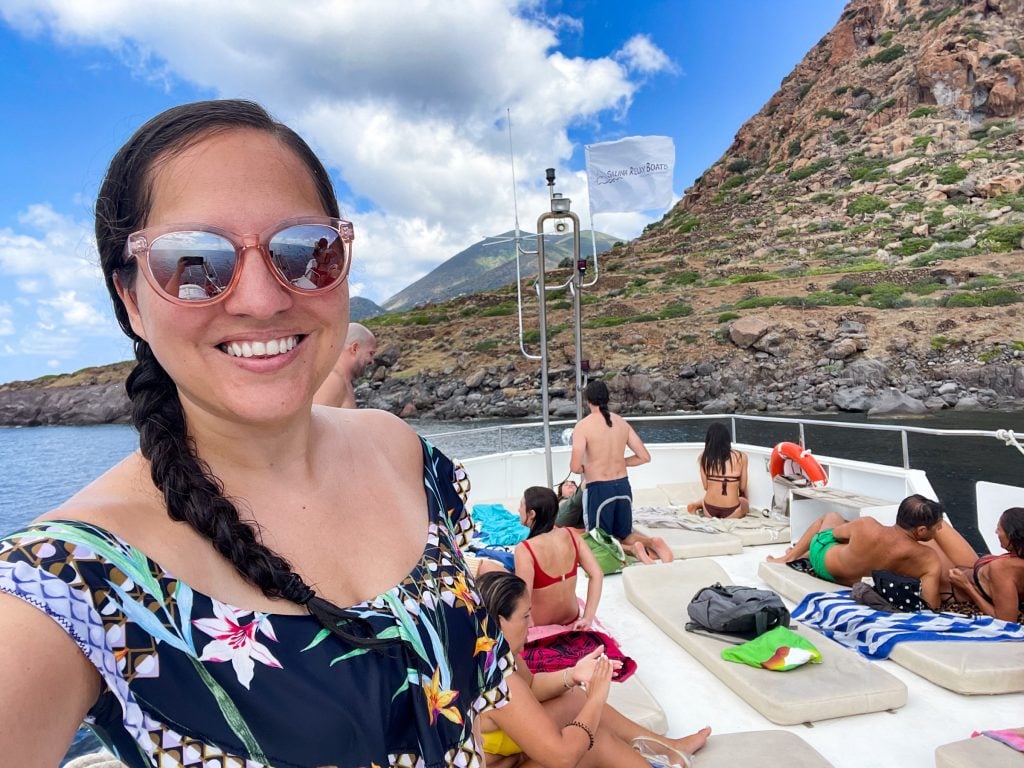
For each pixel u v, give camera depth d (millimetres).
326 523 844
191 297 732
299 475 848
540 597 3375
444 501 1125
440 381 43906
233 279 739
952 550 3840
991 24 73250
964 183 57031
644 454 5094
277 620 709
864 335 35531
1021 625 3250
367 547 866
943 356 32969
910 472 4992
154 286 732
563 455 7395
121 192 772
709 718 2857
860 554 3838
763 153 90000
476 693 942
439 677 828
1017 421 25500
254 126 800
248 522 768
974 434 4527
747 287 48562
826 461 5699
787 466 5734
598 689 2150
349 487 912
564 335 45312
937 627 3322
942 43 73438
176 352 745
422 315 67562
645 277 58844
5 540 613
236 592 704
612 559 4746
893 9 87562
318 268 807
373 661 757
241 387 754
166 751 631
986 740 2314
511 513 6176
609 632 3729
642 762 2223
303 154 846
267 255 758
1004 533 3512
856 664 3029
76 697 589
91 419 58031
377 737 727
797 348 35969
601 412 5062
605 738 2223
